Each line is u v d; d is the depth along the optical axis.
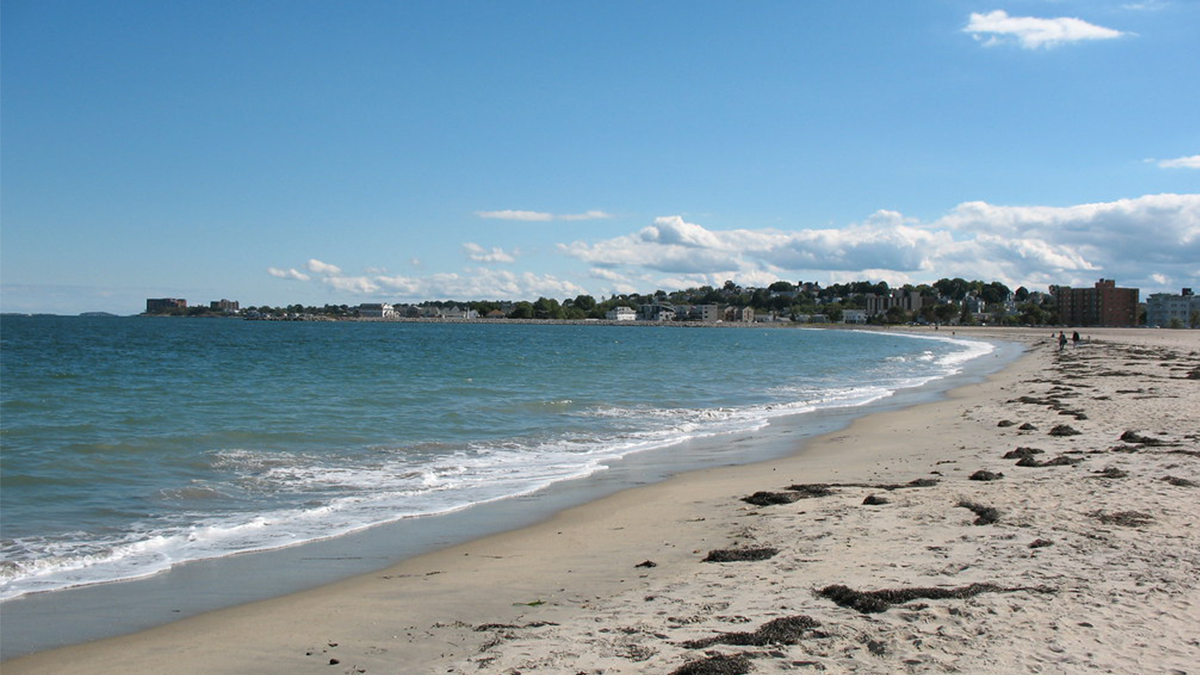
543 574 9.34
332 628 7.59
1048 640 6.45
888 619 6.99
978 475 13.97
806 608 7.41
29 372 45.44
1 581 9.19
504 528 11.91
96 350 71.94
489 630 7.34
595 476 16.14
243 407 27.72
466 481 15.55
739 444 20.47
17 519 12.05
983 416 24.61
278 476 15.71
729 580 8.52
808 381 42.12
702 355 73.50
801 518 11.35
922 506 11.69
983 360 65.81
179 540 11.02
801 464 17.17
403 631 7.44
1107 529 9.98
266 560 10.15
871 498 12.23
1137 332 157.88
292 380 40.53
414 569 9.73
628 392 34.44
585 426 23.70
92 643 7.33
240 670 6.62
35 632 7.62
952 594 7.54
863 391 35.88
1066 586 7.76
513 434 21.95
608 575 9.17
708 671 5.91
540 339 122.12
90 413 25.88
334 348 81.69
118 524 11.87
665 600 7.93
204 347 80.56
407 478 15.73
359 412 26.33
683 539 10.80
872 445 19.64
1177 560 8.62
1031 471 14.50
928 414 26.09
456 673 6.26
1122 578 8.00
